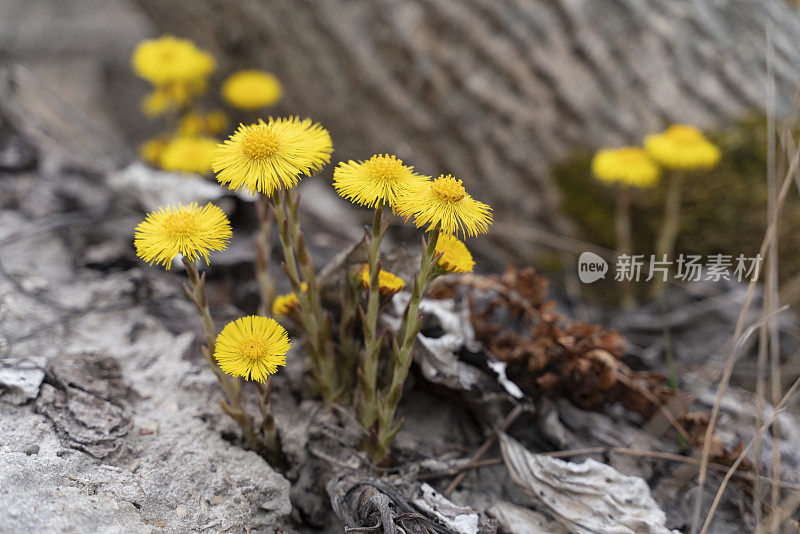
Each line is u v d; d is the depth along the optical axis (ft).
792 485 1.64
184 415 1.64
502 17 2.28
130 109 4.54
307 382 1.69
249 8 2.64
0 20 5.03
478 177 2.56
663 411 1.71
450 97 2.46
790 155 1.71
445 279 1.78
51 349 1.70
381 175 1.49
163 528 1.52
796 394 1.86
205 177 1.99
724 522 1.65
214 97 3.10
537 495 1.61
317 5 2.48
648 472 1.68
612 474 1.61
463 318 1.71
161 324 1.77
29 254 1.86
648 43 2.23
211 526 1.54
